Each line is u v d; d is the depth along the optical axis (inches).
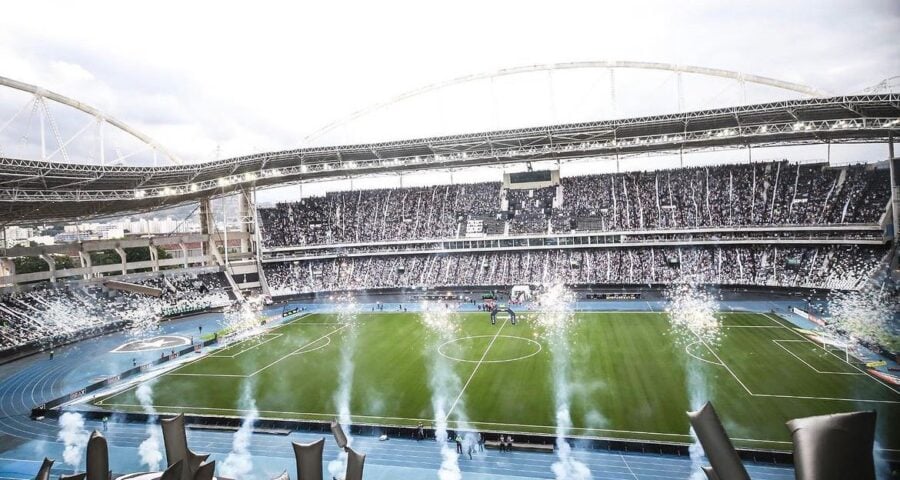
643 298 3371.1
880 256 3097.9
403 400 1786.4
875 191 3275.1
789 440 1384.1
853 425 250.5
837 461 244.7
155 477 550.0
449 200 4338.1
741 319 2721.5
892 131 2920.8
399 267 4124.0
